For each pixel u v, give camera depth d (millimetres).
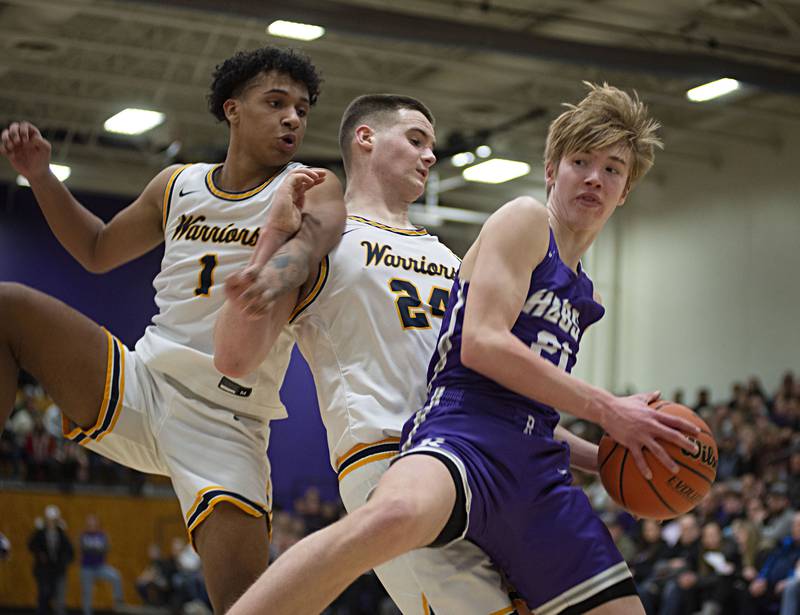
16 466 20016
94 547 17734
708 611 11906
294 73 3873
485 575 3262
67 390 3729
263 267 3244
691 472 3119
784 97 19219
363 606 15461
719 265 21422
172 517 20094
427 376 3453
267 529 3820
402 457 3004
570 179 3311
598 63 14508
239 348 3252
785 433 16219
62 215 4137
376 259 3738
